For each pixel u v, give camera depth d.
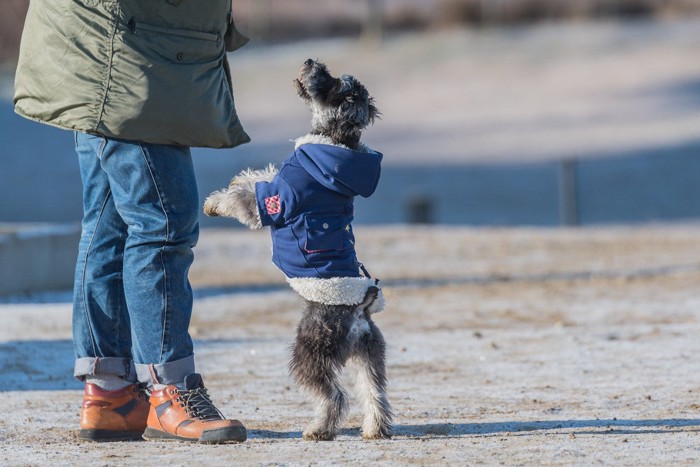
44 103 8.05
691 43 80.12
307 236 8.21
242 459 7.53
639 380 10.83
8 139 58.75
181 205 8.12
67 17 7.95
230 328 15.16
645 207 39.19
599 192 42.75
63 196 43.53
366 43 95.00
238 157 54.84
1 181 47.41
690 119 58.44
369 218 38.75
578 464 7.33
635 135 55.47
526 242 25.86
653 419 9.04
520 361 12.10
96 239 8.39
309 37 107.25
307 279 8.24
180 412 8.24
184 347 8.28
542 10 99.25
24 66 8.15
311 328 8.36
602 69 74.00
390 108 69.00
